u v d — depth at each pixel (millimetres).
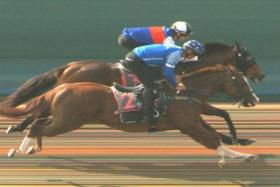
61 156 15680
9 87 25516
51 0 28781
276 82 26062
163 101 13711
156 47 13906
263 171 14398
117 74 15180
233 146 16891
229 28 28719
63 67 15445
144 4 28797
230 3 28797
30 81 15234
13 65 27062
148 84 13758
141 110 13664
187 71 14805
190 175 14016
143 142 17359
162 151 16297
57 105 13484
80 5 28797
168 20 28703
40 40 28500
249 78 16797
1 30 28516
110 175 14008
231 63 16531
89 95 13516
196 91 14086
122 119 13625
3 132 18484
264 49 28516
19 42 28438
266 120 20422
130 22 28625
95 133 18547
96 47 28484
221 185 13266
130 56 14023
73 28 28516
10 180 13531
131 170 14422
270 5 28812
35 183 13320
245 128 19250
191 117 13875
